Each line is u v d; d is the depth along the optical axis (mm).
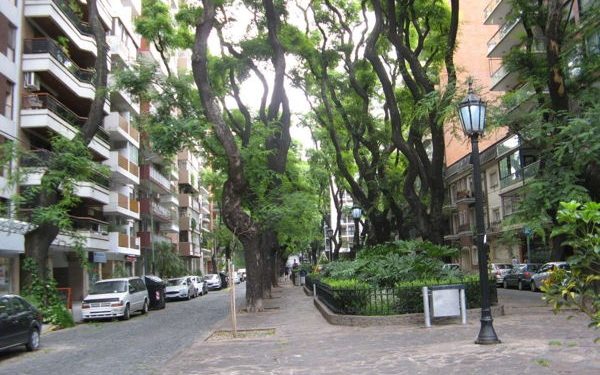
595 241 4461
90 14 23000
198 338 14977
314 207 25000
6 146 20297
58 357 13055
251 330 15367
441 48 23844
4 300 13398
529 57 19953
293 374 8570
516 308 16578
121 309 22656
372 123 28156
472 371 7648
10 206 21172
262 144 23500
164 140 19844
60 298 21625
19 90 28188
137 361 11609
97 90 22109
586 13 17953
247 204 22547
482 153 46438
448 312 13047
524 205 15273
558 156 13852
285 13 26688
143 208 48125
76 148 20531
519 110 17953
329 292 17062
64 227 19859
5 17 27062
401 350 9953
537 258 36406
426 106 17234
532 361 8000
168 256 52562
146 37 26188
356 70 28344
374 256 17625
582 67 17172
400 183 29734
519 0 19859
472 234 49094
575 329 11234
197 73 19922
